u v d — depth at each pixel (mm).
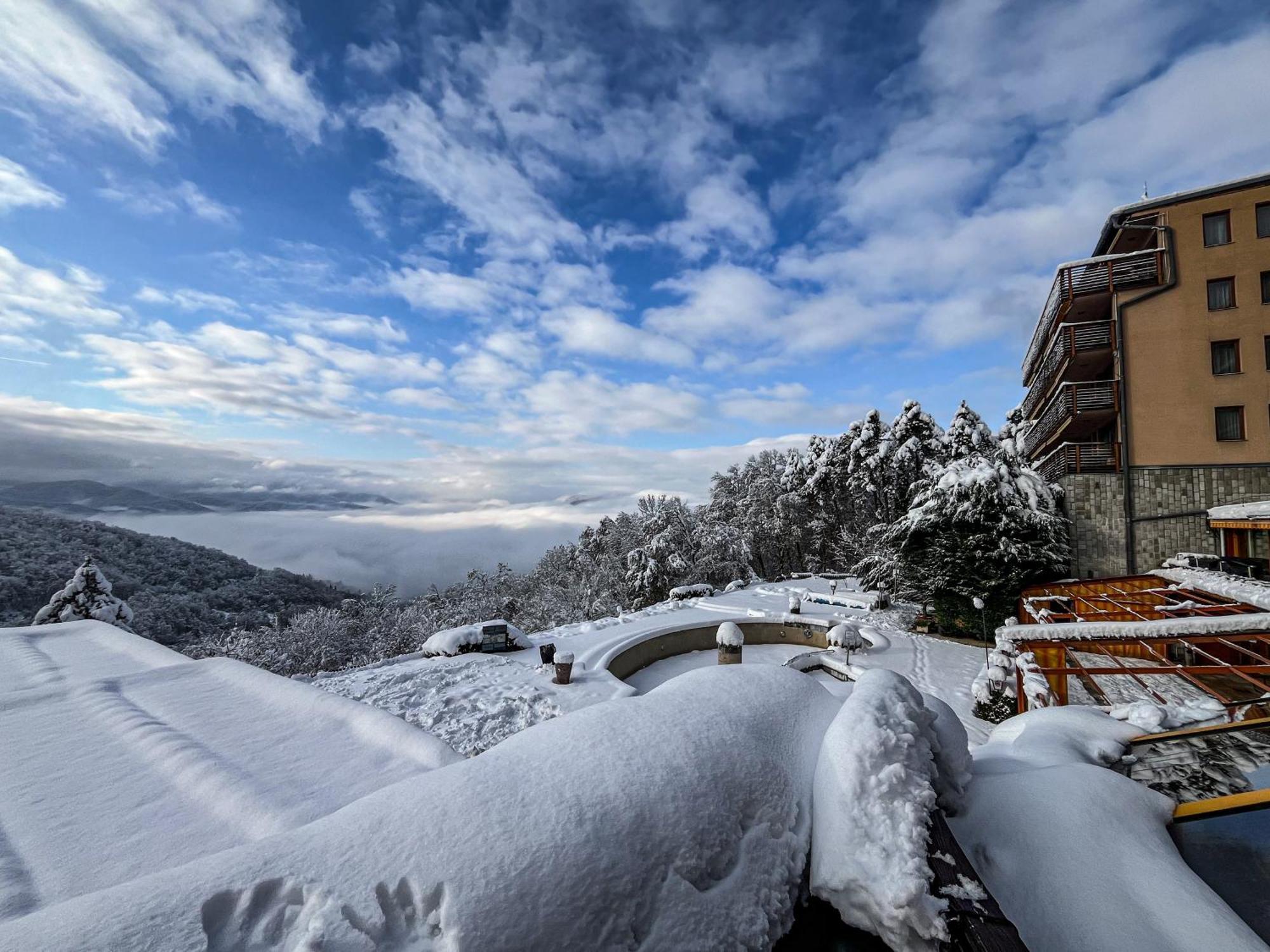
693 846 1931
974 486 16188
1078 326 18312
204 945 1351
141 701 5480
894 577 19688
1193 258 16891
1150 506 16812
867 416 39719
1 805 3596
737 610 19641
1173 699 10430
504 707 10367
